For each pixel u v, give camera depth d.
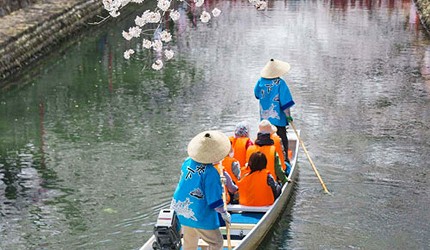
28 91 17.23
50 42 21.64
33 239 9.35
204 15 11.49
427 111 14.93
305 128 13.74
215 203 7.30
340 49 21.36
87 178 11.44
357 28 24.91
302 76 17.98
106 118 14.80
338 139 13.09
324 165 11.77
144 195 10.70
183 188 7.51
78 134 13.77
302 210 10.05
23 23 20.78
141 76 18.48
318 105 15.36
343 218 9.82
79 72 19.12
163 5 11.18
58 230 9.60
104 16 27.20
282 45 22.03
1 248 9.09
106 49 22.19
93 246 9.14
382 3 30.64
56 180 11.39
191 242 7.70
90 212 10.14
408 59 19.95
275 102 10.95
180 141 13.17
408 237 9.27
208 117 14.66
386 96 16.11
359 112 14.85
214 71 18.78
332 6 29.94
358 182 11.06
